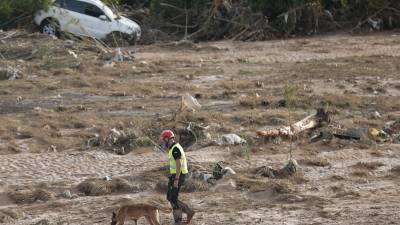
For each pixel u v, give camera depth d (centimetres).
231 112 3744
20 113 3741
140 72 4825
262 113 3650
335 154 3012
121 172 2814
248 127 3459
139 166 2888
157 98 4103
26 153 3100
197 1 6625
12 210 2341
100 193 2567
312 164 2870
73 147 3191
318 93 4166
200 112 3681
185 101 3731
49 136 3309
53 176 2780
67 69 4859
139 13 6881
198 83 4522
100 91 4262
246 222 2127
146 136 3247
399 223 2045
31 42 5397
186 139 3253
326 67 4941
